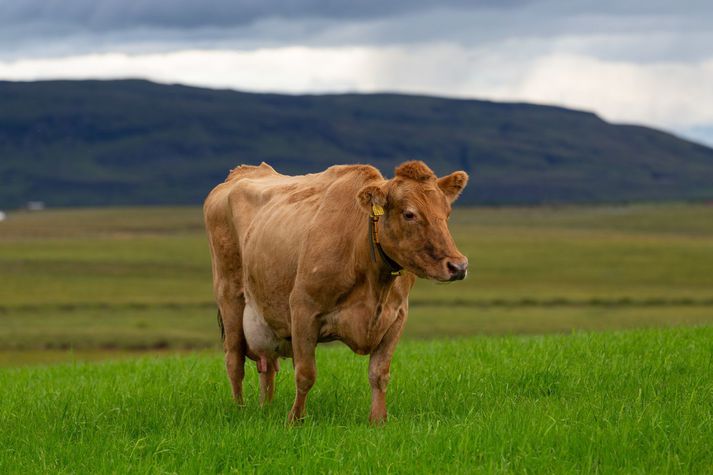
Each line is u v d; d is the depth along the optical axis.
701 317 77.50
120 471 8.04
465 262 8.97
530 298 100.06
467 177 9.59
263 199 11.29
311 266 9.73
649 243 191.75
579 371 11.45
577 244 187.12
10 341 63.84
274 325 10.76
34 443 9.36
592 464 7.52
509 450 7.89
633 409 8.86
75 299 99.75
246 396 12.25
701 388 9.85
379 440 8.30
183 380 13.21
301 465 7.87
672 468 7.28
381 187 9.23
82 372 16.42
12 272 132.88
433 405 10.45
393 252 9.25
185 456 8.34
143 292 110.06
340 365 14.09
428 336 65.81
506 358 12.98
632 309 87.31
